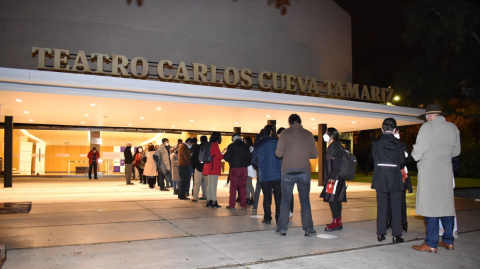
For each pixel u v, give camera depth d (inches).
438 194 194.1
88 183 725.3
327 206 373.4
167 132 956.0
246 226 262.1
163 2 689.6
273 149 262.1
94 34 639.8
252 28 764.6
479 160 1264.8
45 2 620.7
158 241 211.8
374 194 522.9
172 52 685.9
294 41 818.8
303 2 843.4
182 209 343.0
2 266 160.2
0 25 598.2
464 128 1228.5
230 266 164.9
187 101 535.8
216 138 360.8
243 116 692.1
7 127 653.9
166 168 530.0
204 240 215.9
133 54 658.8
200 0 719.1
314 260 175.9
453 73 1094.4
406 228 251.0
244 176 348.5
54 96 481.7
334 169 244.4
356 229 254.8
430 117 209.6
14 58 599.8
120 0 660.7
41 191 531.5
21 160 983.6
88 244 202.7
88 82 466.3
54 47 617.9
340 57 917.8
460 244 214.1
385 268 164.6
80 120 764.0
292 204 290.7
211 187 359.6
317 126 879.7
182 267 162.2
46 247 194.9
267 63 774.5
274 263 170.2
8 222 268.5
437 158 196.7
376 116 708.0
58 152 1085.8
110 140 1062.4
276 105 602.5
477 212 347.9
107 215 303.7
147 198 435.5
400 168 215.9
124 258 175.2
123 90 493.4
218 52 724.7
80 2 637.9
